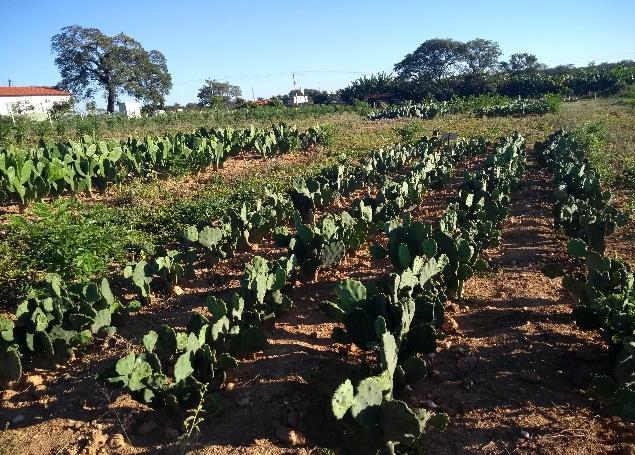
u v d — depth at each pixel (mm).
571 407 4344
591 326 5129
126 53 63656
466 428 4164
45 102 61875
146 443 4188
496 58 72188
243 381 4898
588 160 14008
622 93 50781
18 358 4832
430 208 11219
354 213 8922
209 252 7887
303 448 4055
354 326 4797
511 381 4727
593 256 5918
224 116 38219
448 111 39094
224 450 4047
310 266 7055
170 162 14789
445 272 6285
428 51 72062
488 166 14070
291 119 38938
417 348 4672
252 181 14289
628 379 4203
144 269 6656
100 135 27938
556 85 57125
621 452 3797
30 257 7625
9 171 10797
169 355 4855
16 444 4234
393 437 3328
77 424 4426
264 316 5691
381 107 51969
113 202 12195
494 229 8172
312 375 4234
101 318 5539
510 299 6391
